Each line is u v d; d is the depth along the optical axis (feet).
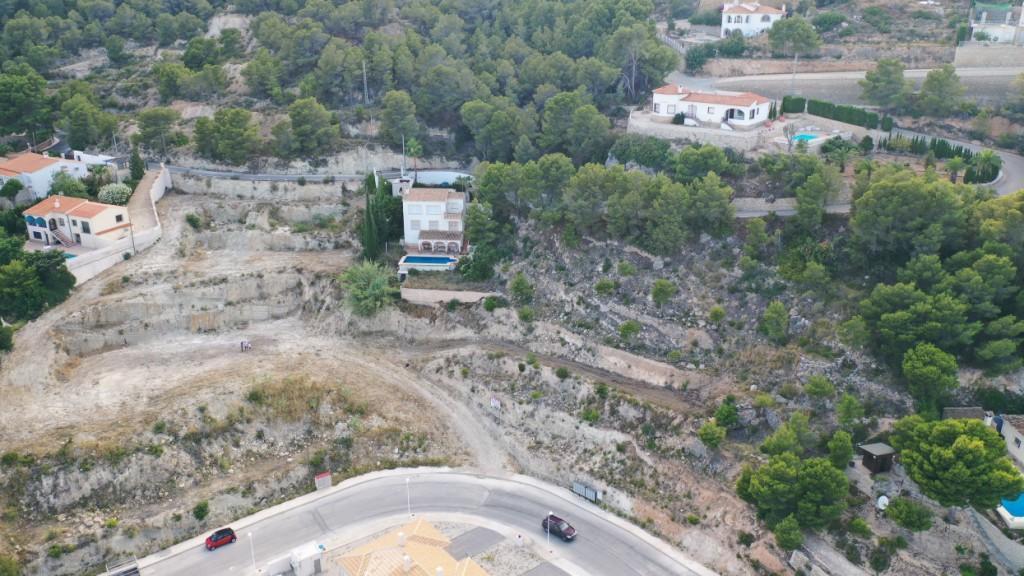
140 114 622.13
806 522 325.62
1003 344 351.87
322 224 576.20
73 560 345.51
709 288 449.48
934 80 537.24
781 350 407.44
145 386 432.25
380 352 483.10
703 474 374.22
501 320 483.10
